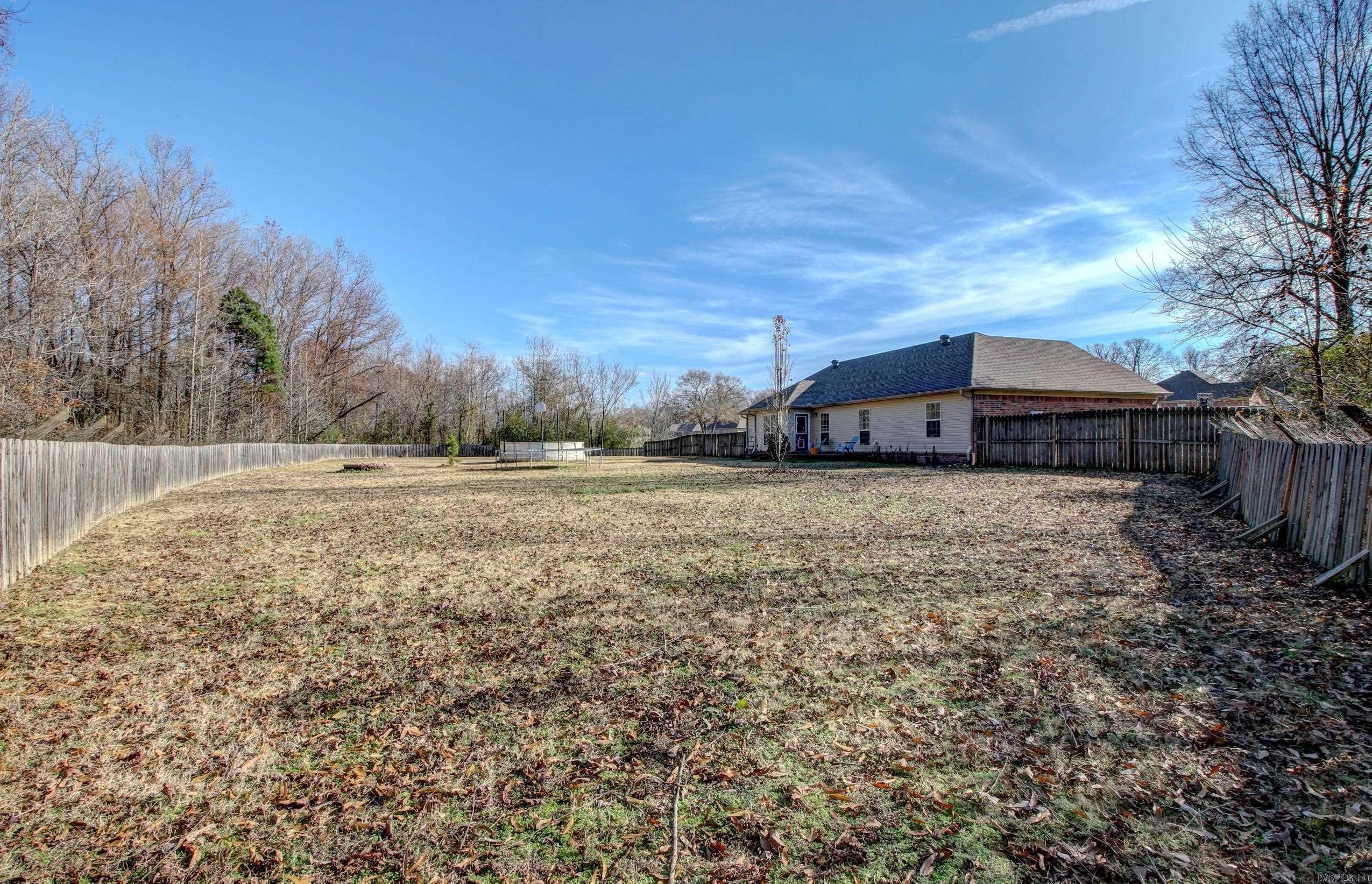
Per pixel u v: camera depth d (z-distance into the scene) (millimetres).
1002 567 5453
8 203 13578
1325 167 10891
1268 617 3979
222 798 2377
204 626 4398
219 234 25359
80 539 7789
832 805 2234
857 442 23688
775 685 3230
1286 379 9133
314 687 3369
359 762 2617
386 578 5723
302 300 35656
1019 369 19250
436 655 3789
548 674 3463
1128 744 2570
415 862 2002
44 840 2141
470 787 2412
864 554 6137
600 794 2346
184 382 24797
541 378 43938
